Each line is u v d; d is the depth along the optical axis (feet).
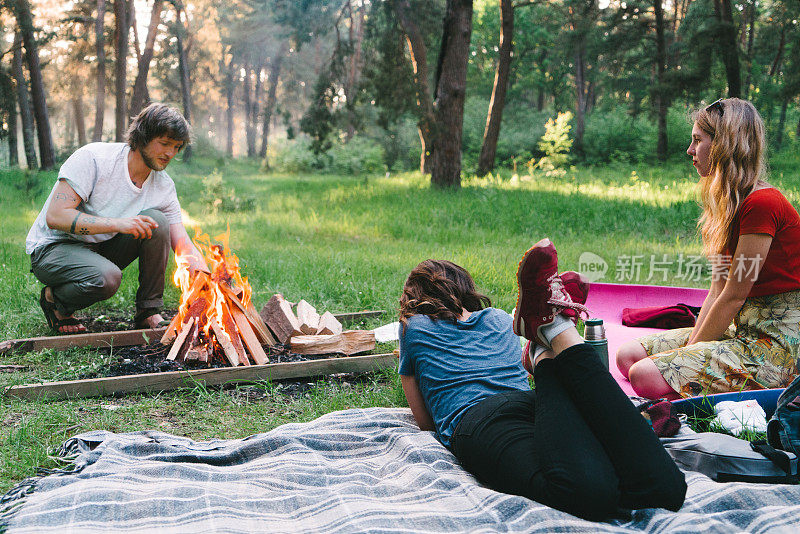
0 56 95.96
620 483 7.27
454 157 60.75
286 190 73.72
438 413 9.02
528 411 8.31
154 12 106.52
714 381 10.78
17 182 62.39
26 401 11.73
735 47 82.99
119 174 14.76
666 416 9.61
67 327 15.39
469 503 7.51
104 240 15.47
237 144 262.26
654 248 30.17
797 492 7.44
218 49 171.94
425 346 9.27
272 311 15.51
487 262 25.85
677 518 6.95
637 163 104.83
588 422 7.47
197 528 7.06
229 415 11.78
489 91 159.94
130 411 11.64
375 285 21.70
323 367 13.66
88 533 6.89
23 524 7.02
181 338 13.75
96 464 8.78
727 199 10.64
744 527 6.88
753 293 10.78
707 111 11.02
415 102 63.93
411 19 66.90
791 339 10.50
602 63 111.34
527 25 148.46
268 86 229.04
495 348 9.29
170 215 15.83
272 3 108.99
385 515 7.16
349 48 75.10
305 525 7.29
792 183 55.67
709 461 8.48
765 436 9.47
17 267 23.89
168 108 14.62
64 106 187.42
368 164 118.62
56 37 99.14
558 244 32.48
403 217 43.19
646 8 101.45
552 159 84.38
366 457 9.48
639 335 15.30
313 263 25.95
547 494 7.27
